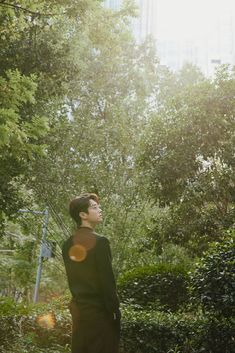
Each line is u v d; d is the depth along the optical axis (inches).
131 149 626.8
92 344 124.9
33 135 322.3
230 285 255.6
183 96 485.4
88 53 732.7
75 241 134.5
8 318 351.6
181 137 462.0
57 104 590.9
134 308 406.0
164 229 517.7
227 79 466.6
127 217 641.6
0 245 1055.6
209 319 281.6
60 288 1136.8
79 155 615.8
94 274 128.7
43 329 339.9
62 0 423.5
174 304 453.7
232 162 451.8
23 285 1175.0
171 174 462.9
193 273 278.2
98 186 614.5
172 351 290.0
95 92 712.4
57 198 613.9
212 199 473.7
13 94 316.2
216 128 453.1
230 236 298.2
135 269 489.4
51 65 459.2
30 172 606.5
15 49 433.7
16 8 406.9
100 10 495.8
